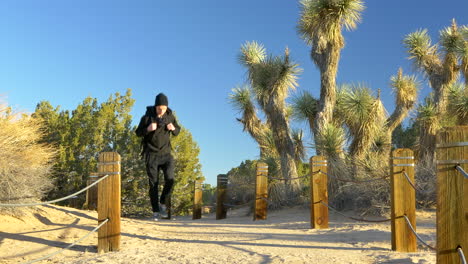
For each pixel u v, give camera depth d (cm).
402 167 457
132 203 2309
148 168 674
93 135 2336
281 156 1198
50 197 2011
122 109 2573
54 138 2248
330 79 1140
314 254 424
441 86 1267
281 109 1217
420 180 855
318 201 692
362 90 1115
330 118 1149
